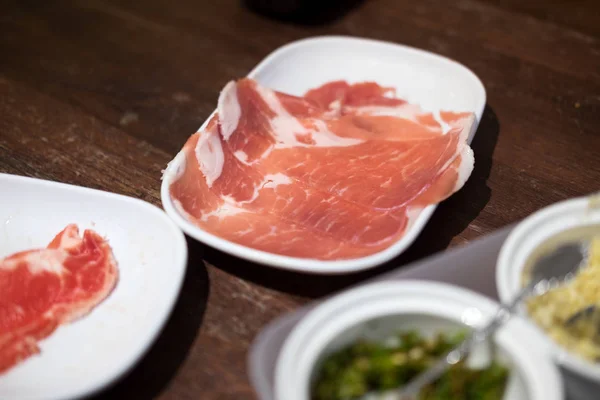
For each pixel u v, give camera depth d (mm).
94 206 532
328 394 442
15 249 528
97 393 458
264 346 462
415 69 611
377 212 523
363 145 562
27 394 467
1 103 636
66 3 738
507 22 689
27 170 585
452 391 445
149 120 620
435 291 456
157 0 736
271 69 615
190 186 535
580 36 672
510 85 633
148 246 517
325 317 450
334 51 627
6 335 489
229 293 509
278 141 568
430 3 715
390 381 446
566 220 481
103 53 681
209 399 473
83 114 625
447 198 549
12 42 698
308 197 537
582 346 452
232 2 729
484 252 498
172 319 500
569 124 601
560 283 469
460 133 545
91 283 508
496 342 446
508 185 561
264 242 511
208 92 643
